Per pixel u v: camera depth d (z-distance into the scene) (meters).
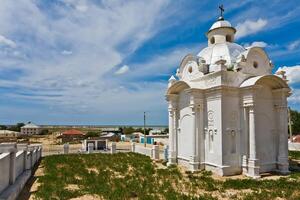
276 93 17.50
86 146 37.06
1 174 10.26
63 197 11.30
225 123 16.42
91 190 12.52
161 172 17.17
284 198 11.26
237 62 17.56
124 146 43.09
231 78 16.83
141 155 27.02
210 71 18.66
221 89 16.39
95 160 23.75
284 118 17.23
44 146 45.09
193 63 19.72
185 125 19.52
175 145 20.62
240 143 16.67
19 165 14.31
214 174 16.34
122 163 21.67
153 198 11.14
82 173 17.39
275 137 17.55
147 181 14.52
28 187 13.38
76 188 13.12
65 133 67.50
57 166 20.59
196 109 17.88
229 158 16.33
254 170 15.48
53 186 13.34
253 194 11.80
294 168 18.36
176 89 20.41
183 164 19.48
